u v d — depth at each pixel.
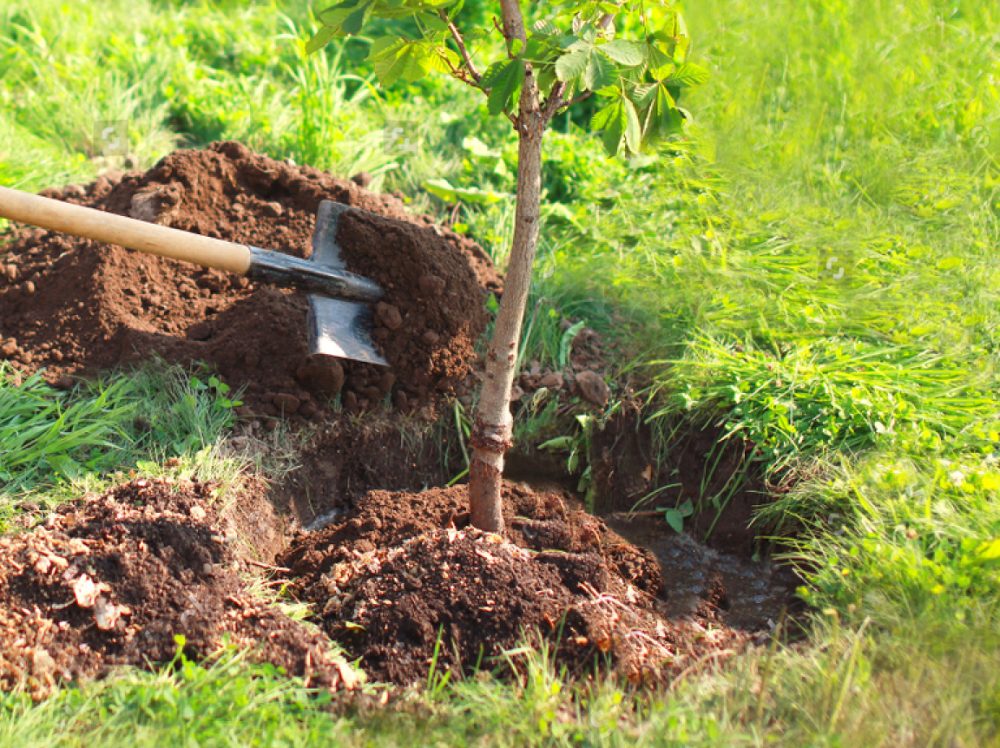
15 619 3.88
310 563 4.62
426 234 5.54
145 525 4.26
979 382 5.52
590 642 4.07
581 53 3.35
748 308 6.14
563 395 5.71
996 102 7.73
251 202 6.12
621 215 7.29
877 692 3.75
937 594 4.14
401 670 4.02
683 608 4.81
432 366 5.51
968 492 4.73
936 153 7.41
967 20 8.45
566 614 4.15
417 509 4.87
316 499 5.25
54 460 4.76
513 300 4.23
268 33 9.83
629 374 5.88
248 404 5.30
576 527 4.93
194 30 9.59
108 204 6.01
